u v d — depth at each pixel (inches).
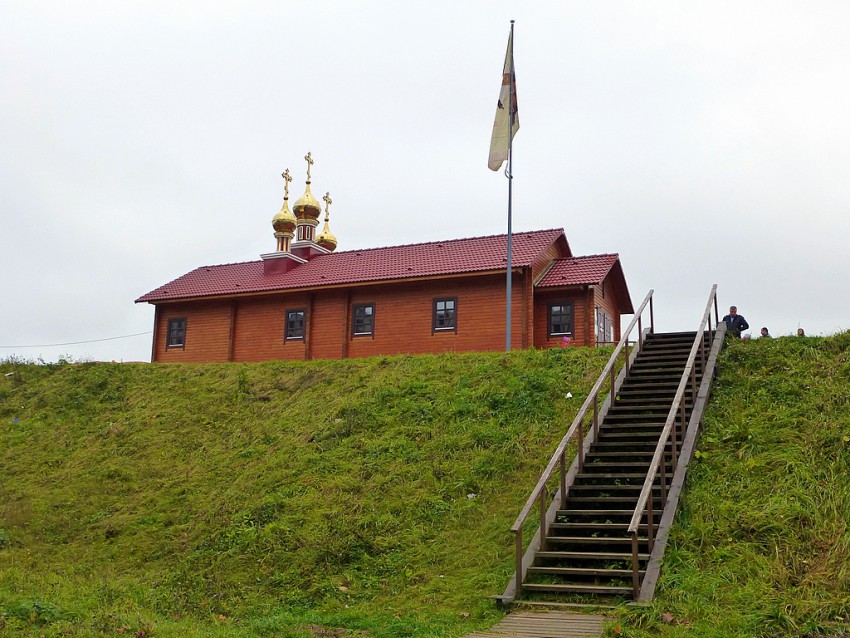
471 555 536.4
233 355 1342.3
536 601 455.2
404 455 690.8
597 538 493.0
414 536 572.7
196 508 700.7
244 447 807.1
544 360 832.3
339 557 562.6
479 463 650.2
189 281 1470.2
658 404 649.6
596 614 429.7
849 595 407.8
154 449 845.8
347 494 649.0
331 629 447.8
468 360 881.5
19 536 696.4
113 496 763.4
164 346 1414.9
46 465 856.3
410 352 1203.2
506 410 736.3
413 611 471.2
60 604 466.3
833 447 551.5
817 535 466.9
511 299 1127.6
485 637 405.1
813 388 641.0
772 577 436.8
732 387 670.5
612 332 1316.4
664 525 491.8
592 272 1181.7
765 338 762.2
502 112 1116.5
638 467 563.5
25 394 1064.2
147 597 531.8
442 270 1191.6
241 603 527.5
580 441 577.0
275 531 615.5
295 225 1519.4
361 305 1258.0
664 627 397.7
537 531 517.3
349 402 828.0
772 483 527.2
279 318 1318.9
